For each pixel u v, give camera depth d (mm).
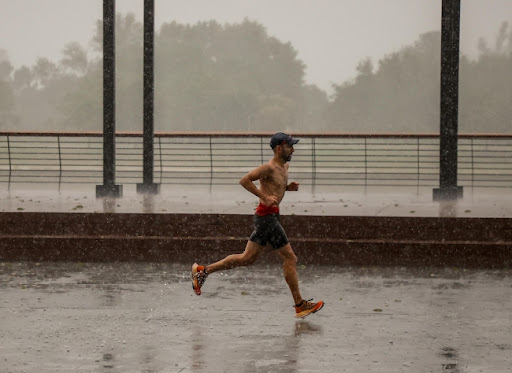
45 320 9609
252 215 14773
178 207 16562
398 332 8992
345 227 14609
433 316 9898
